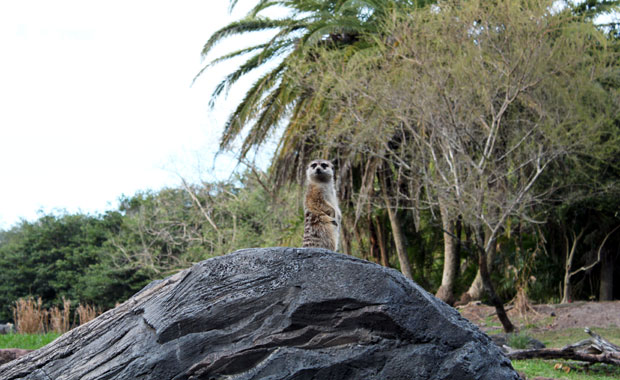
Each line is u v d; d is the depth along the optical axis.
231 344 4.48
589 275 18.86
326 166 7.96
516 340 11.44
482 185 12.43
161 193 29.80
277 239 22.20
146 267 27.14
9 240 39.47
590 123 13.54
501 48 13.04
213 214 28.06
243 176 27.16
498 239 18.50
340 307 4.48
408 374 4.33
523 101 13.80
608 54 13.82
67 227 33.34
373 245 20.66
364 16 18.16
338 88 14.67
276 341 4.44
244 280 4.68
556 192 16.64
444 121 12.98
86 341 4.86
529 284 18.31
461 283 20.22
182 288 4.77
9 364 4.85
